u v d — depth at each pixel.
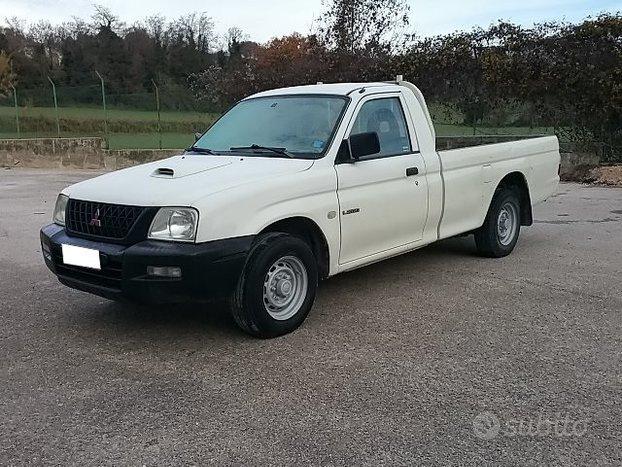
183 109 22.58
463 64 16.25
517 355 4.43
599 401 3.74
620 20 14.27
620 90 14.43
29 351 4.62
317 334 4.88
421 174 6.00
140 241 4.41
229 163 5.17
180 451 3.25
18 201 12.95
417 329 4.98
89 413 3.67
